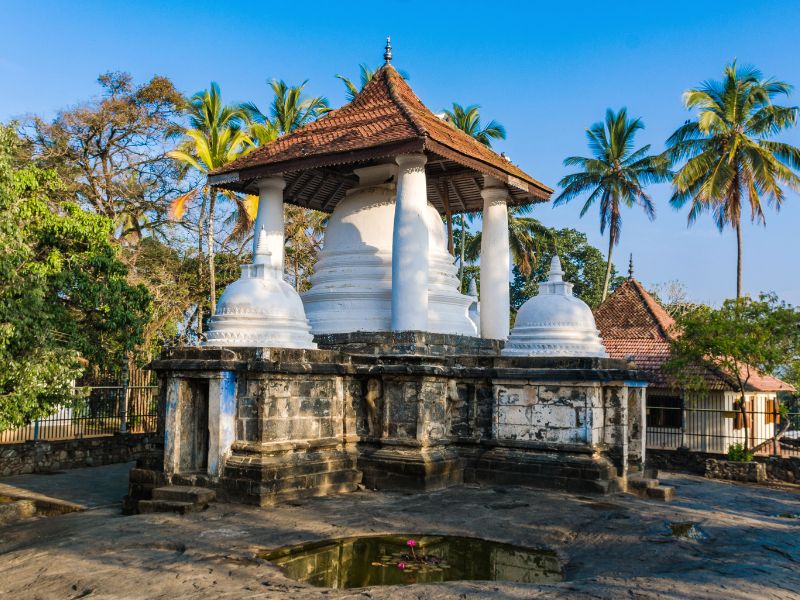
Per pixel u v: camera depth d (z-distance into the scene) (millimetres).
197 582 6938
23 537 9562
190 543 8469
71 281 18281
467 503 11188
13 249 13836
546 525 9734
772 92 31094
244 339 12445
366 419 13281
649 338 27875
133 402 21109
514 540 8945
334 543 8742
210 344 12508
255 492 10836
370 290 15367
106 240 19688
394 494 12008
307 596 6488
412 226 14094
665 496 12367
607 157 39406
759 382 26109
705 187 30750
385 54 17734
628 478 12953
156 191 36000
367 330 15023
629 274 31344
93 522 10273
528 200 18172
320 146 14711
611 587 6812
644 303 29625
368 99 16625
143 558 7840
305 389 12234
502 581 7125
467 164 14672
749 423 24797
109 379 20781
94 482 15852
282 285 13508
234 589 6711
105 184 33188
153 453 12008
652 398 25078
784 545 9031
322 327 15203
